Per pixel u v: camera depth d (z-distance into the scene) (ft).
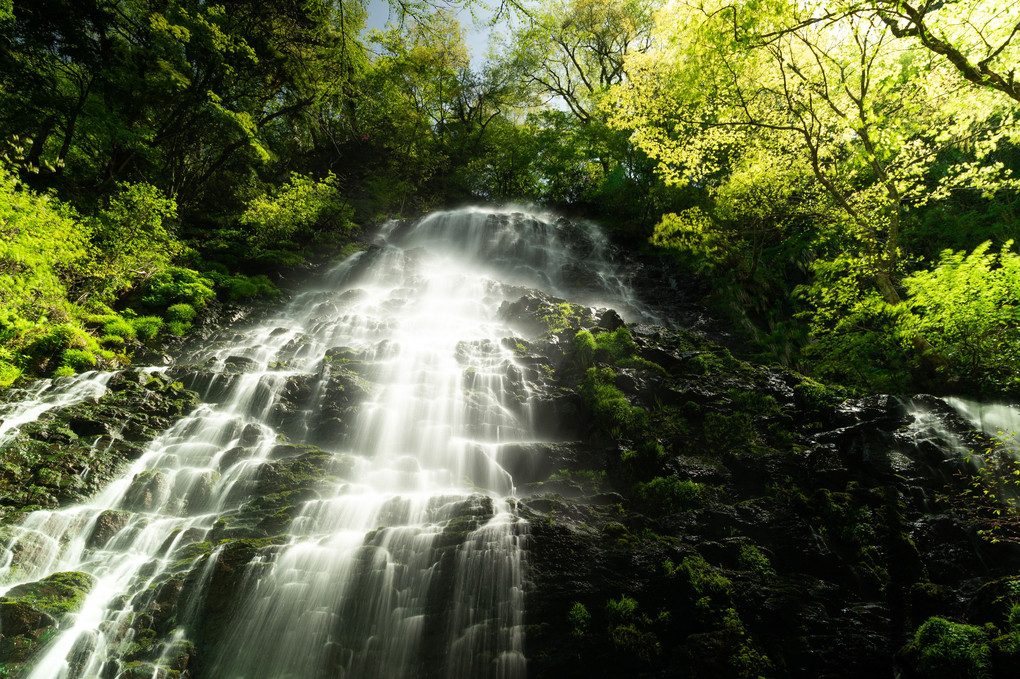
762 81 43.42
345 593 22.33
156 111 75.46
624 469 32.50
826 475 30.04
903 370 40.78
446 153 129.59
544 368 42.14
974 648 18.89
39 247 42.42
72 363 40.93
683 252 82.74
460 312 61.87
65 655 19.01
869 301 39.40
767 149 51.03
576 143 106.93
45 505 26.05
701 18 35.17
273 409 36.37
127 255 54.90
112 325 48.29
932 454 29.50
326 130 117.50
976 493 26.86
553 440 35.78
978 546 24.41
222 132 82.23
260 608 21.83
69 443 30.27
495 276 85.87
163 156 81.46
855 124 34.24
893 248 41.60
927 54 39.42
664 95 50.67
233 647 20.97
